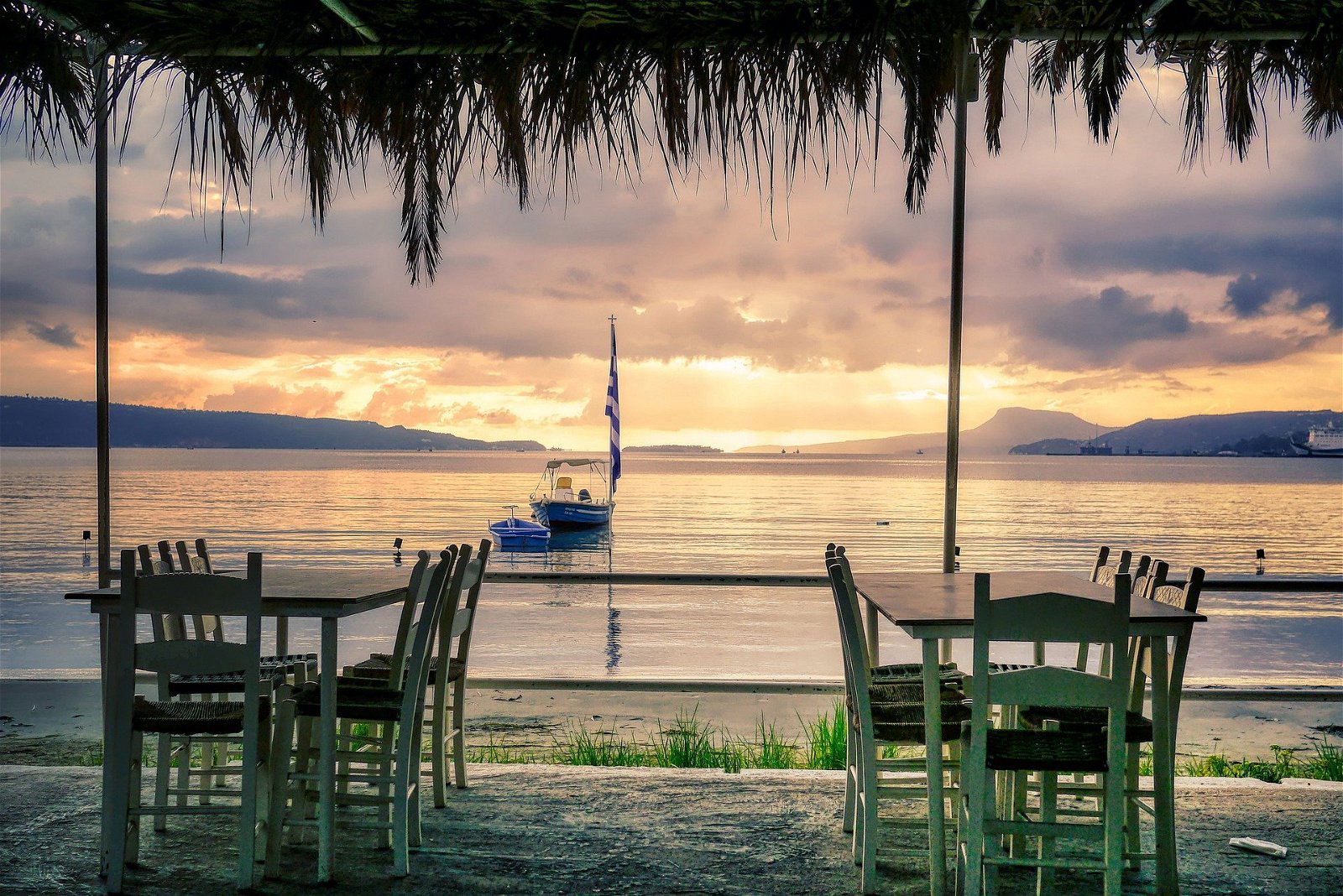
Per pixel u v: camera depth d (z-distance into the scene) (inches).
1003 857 113.0
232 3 147.0
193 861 135.3
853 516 2393.0
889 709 135.7
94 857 135.7
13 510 2315.5
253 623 123.3
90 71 166.1
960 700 142.2
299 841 143.7
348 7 145.9
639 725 279.4
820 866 134.0
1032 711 139.8
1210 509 2664.9
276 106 158.4
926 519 2285.9
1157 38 151.1
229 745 202.2
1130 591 117.7
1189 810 158.6
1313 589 183.2
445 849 139.0
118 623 132.7
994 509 2647.6
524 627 847.7
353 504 2662.4
